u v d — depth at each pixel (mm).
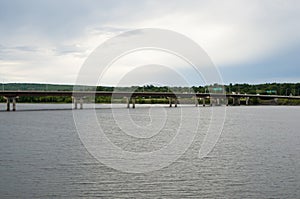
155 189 23062
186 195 22000
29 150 37344
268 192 22438
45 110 134250
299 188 23172
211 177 25891
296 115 113688
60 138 48344
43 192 22344
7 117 94625
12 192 22266
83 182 24453
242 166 29500
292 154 35156
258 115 112688
